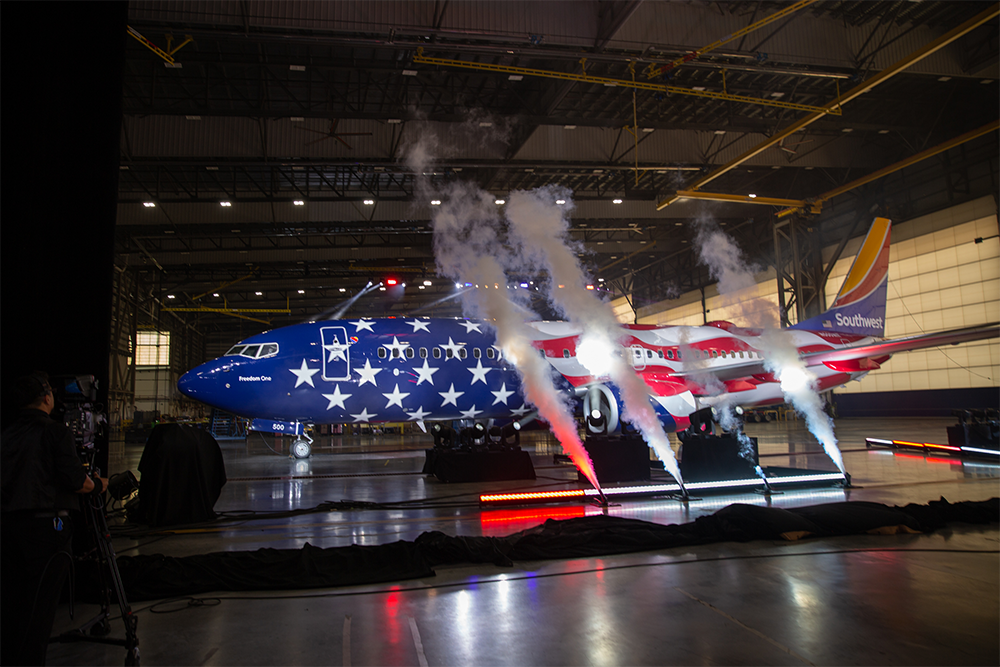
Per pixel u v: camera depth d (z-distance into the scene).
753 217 36.66
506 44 19.52
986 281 27.44
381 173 31.06
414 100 25.27
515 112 26.06
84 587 4.64
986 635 3.49
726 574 4.85
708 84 24.45
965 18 21.95
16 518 3.02
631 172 31.20
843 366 18.67
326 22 18.11
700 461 9.74
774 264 37.34
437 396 15.02
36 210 4.96
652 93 25.14
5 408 4.71
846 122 27.03
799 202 30.59
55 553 3.10
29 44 5.05
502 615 4.02
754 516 6.18
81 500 3.80
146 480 7.75
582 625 3.79
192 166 27.53
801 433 23.56
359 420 15.08
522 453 11.58
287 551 5.45
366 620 3.98
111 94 5.34
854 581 4.60
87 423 3.77
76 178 5.14
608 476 10.61
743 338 18.66
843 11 21.31
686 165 28.42
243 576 4.87
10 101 4.98
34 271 4.92
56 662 3.45
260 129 24.88
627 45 19.81
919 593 4.28
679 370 16.97
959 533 6.20
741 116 27.47
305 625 3.90
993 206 27.03
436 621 3.93
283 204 31.62
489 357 15.65
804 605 4.07
